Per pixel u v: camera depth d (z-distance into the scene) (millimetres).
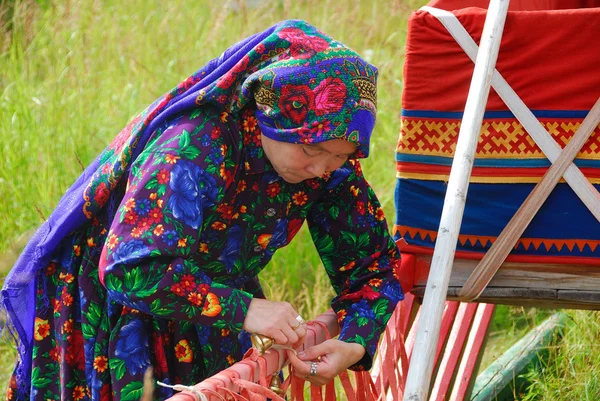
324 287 5230
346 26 7949
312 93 2250
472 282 3031
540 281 3033
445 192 3078
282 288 5164
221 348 2650
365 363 2625
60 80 6668
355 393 2889
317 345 2500
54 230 2574
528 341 4652
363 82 2297
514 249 3043
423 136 3090
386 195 5973
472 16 2969
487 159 3014
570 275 3006
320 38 2322
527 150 2973
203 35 7875
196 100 2311
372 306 2664
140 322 2484
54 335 2709
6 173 5629
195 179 2256
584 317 4582
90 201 2514
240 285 2680
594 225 2959
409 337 3457
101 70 7414
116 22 8039
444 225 2631
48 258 2639
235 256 2551
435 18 3004
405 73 3090
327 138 2250
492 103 2982
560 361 4461
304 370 2432
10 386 2861
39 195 5531
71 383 2611
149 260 2211
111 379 2506
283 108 2270
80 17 7746
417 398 2432
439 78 3037
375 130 6793
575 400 4172
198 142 2295
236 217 2482
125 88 6785
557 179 2930
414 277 3172
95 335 2533
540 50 2902
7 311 2729
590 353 4332
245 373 2215
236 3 8617
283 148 2330
